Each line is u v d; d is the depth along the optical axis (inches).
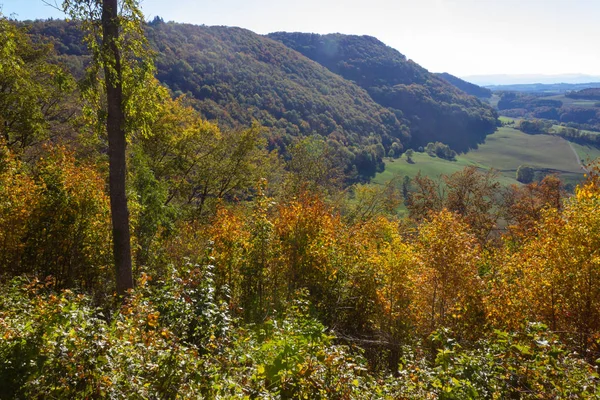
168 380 180.1
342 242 509.0
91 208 494.6
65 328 187.5
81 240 489.4
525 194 1114.1
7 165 476.4
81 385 164.4
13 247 438.6
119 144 348.8
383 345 432.5
